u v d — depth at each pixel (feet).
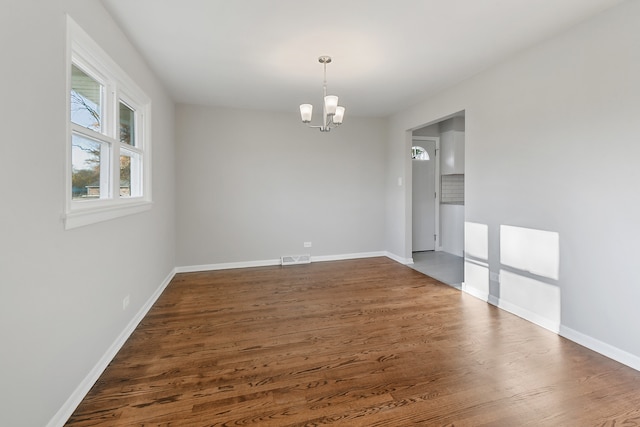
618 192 7.18
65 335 5.41
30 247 4.53
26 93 4.45
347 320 9.60
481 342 8.16
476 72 11.21
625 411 5.59
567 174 8.28
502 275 10.43
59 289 5.24
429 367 7.02
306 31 8.41
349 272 15.12
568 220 8.29
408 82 12.21
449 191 19.90
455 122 18.66
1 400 3.96
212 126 15.52
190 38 8.75
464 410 5.64
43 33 4.83
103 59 6.88
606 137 7.39
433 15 7.63
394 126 17.40
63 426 5.21
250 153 16.11
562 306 8.49
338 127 17.51
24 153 4.41
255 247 16.42
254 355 7.55
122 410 5.61
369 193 18.25
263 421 5.36
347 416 5.49
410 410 5.64
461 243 18.57
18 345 4.27
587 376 6.65
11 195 4.16
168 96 13.57
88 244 6.27
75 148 6.34
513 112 9.86
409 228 16.75
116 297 7.66
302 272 15.14
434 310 10.36
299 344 8.09
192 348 7.87
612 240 7.32
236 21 7.89
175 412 5.56
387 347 7.93
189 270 15.43
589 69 7.72
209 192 15.61
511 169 9.96
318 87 12.80
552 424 5.29
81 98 6.61
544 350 7.74
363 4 7.19
